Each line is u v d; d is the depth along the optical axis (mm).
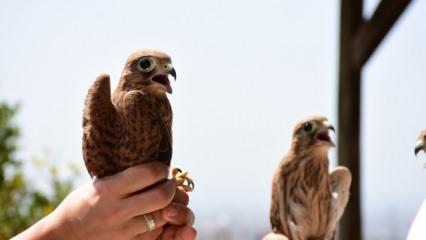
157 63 848
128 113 822
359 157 1531
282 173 1065
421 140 972
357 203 1485
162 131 835
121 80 854
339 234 1482
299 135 1072
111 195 810
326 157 1056
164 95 853
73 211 815
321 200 1049
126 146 819
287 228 1052
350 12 1562
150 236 838
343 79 1562
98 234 814
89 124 815
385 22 1343
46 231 814
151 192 815
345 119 1547
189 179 893
